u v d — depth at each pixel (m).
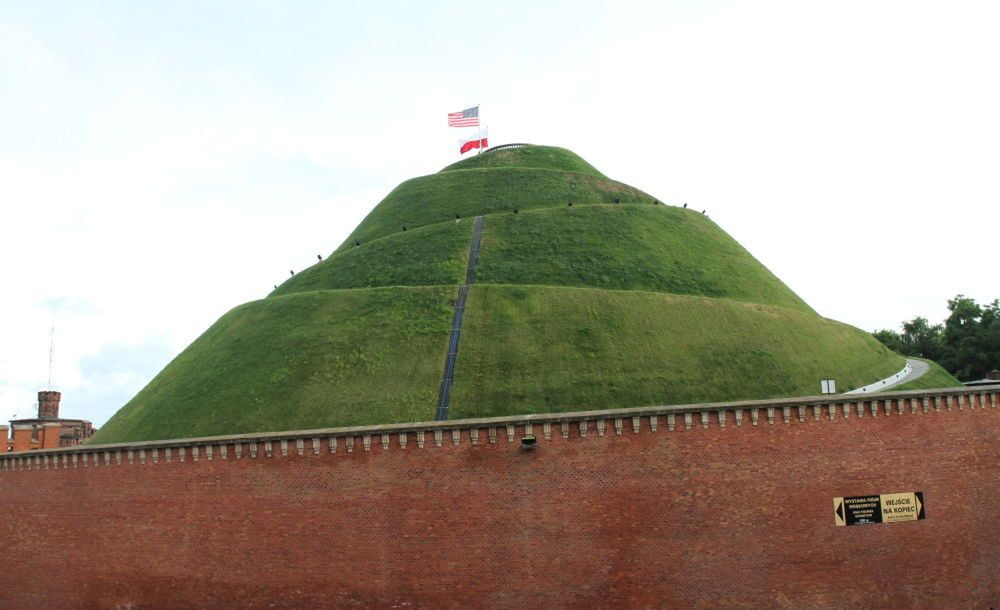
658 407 30.89
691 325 44.47
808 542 30.48
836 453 31.19
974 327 92.69
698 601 29.89
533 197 66.12
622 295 46.50
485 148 87.50
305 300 50.16
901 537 31.12
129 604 33.59
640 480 30.48
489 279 51.31
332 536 31.27
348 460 31.59
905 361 56.84
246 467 32.59
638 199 68.56
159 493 33.81
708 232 62.50
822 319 52.41
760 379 40.91
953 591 31.27
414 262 55.31
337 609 30.83
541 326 43.53
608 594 29.88
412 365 41.28
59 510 36.19
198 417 41.12
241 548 32.16
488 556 30.25
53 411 69.62
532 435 30.70
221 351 47.75
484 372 40.12
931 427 32.19
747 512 30.45
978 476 32.41
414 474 31.03
